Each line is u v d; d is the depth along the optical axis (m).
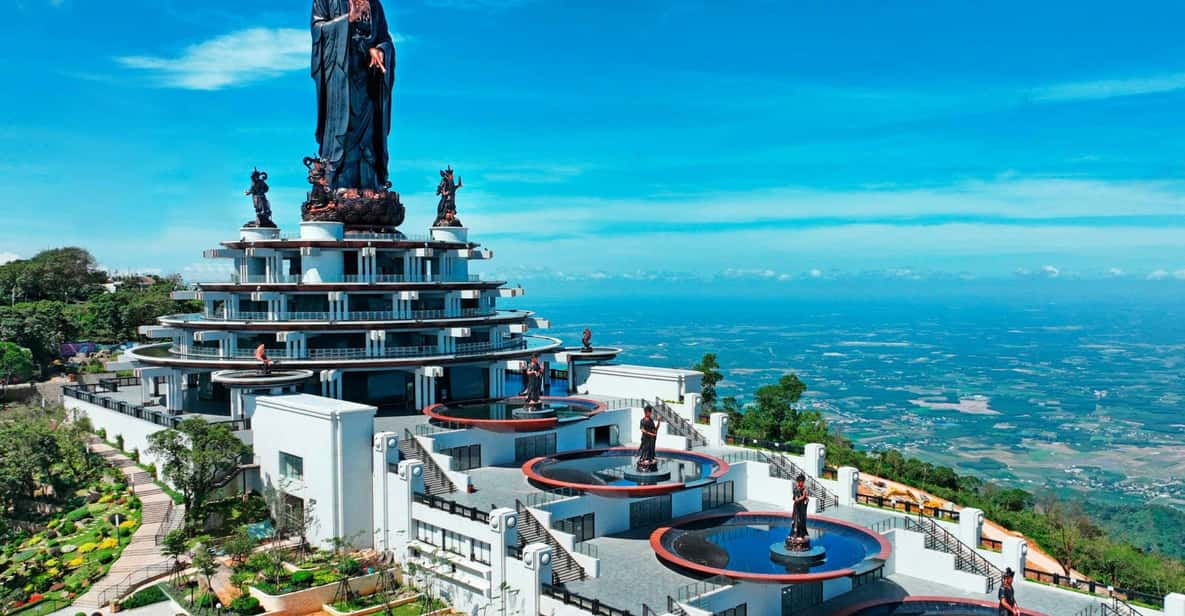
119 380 143.50
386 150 124.81
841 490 96.94
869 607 75.69
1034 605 77.12
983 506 124.12
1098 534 127.81
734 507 97.44
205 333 111.69
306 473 92.44
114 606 76.44
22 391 143.00
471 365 122.69
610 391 127.94
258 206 120.56
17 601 77.62
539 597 72.19
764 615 74.12
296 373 107.19
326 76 120.44
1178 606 72.62
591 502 86.50
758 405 161.88
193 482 91.81
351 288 113.56
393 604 79.56
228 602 77.56
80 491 101.31
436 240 125.69
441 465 91.56
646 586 74.06
